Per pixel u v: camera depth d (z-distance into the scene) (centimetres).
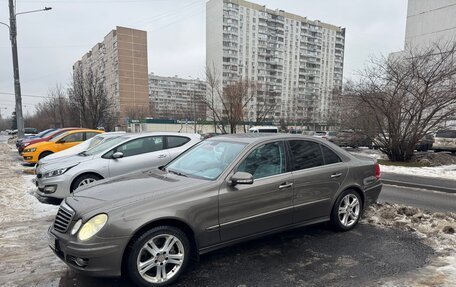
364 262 359
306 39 8169
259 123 4038
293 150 413
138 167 688
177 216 305
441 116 1443
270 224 374
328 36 8544
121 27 6088
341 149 473
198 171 376
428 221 503
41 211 565
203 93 4853
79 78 2816
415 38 4066
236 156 365
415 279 320
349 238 431
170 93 7894
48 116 5003
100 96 2836
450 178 1080
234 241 348
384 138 1580
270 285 308
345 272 335
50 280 315
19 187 767
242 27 7100
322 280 318
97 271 276
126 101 6250
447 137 1939
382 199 726
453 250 394
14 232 457
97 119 2767
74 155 740
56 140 1266
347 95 1666
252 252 383
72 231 288
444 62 1465
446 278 321
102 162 652
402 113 1504
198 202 319
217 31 6938
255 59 7400
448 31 3725
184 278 319
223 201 334
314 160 429
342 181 446
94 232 277
